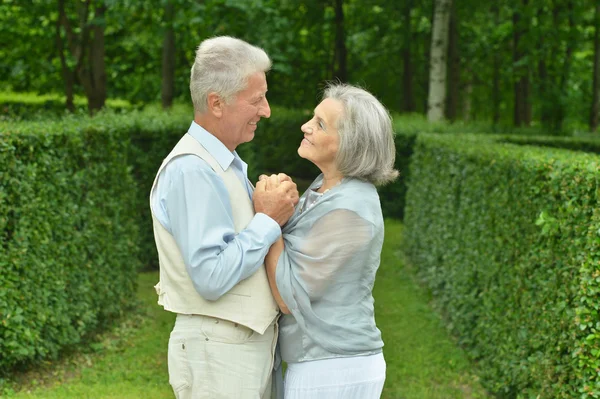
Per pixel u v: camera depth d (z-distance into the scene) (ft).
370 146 8.36
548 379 13.29
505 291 16.48
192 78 8.30
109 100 63.00
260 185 8.43
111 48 56.85
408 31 66.33
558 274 13.26
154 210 8.26
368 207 8.35
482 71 73.61
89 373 17.48
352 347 8.37
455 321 20.97
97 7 42.80
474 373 18.26
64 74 46.09
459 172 22.88
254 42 41.91
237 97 8.16
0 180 15.57
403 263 31.17
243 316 8.16
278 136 51.78
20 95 61.11
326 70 68.59
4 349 15.75
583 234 12.31
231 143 8.48
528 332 14.65
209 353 8.15
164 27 40.96
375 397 8.58
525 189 15.52
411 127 42.37
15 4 46.65
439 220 25.32
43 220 16.99
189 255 7.80
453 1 61.46
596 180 12.04
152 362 18.45
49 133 17.39
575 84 72.54
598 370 11.59
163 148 28.60
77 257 18.66
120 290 21.59
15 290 15.87
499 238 17.12
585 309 11.85
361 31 70.95
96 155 20.29
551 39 56.90
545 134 50.93
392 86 74.64
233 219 8.30
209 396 8.20
